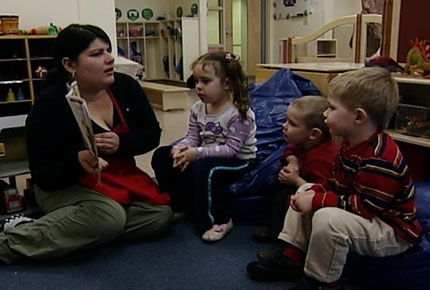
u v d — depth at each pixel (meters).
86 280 1.58
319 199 1.37
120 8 8.35
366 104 1.32
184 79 8.00
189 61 7.97
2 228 1.86
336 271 1.34
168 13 8.81
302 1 8.00
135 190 1.85
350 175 1.38
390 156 1.30
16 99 3.75
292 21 8.33
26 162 2.24
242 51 9.23
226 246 1.80
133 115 1.91
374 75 1.34
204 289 1.51
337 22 3.80
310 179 1.69
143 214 1.85
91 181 1.78
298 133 1.70
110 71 1.75
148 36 8.69
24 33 3.76
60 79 1.83
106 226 1.69
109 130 1.85
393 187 1.29
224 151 1.91
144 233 1.85
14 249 1.69
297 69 2.77
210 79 1.89
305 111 1.68
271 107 2.34
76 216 1.69
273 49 8.94
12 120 2.20
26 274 1.62
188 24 7.87
